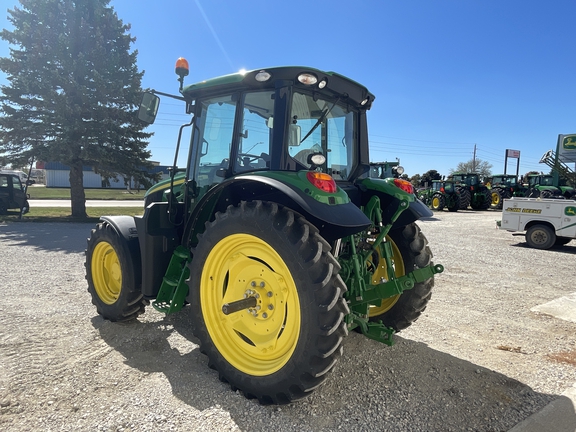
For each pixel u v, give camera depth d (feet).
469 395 8.71
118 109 50.49
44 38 49.65
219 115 10.80
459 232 40.04
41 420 7.38
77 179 51.70
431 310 14.82
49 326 12.16
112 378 9.04
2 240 31.63
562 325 13.39
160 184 13.85
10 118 48.75
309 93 9.75
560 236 29.35
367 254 10.12
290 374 7.68
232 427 7.34
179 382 8.95
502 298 16.56
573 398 8.66
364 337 11.75
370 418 7.75
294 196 7.75
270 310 8.65
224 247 9.11
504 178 87.86
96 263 13.07
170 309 10.22
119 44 54.03
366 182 11.36
